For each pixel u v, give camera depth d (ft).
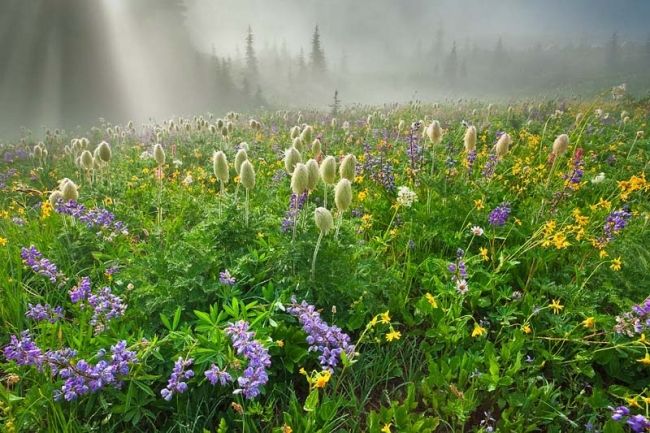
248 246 12.09
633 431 8.20
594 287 11.53
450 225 14.65
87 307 10.35
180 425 7.84
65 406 8.11
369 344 10.11
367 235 14.87
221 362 8.13
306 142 19.34
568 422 8.34
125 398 8.10
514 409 8.49
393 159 22.65
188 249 11.14
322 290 10.21
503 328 10.28
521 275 12.50
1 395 7.90
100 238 13.92
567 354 9.72
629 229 13.61
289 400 8.75
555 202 15.20
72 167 31.53
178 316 9.21
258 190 18.17
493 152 22.81
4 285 11.03
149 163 26.91
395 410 8.03
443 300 10.91
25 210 18.79
